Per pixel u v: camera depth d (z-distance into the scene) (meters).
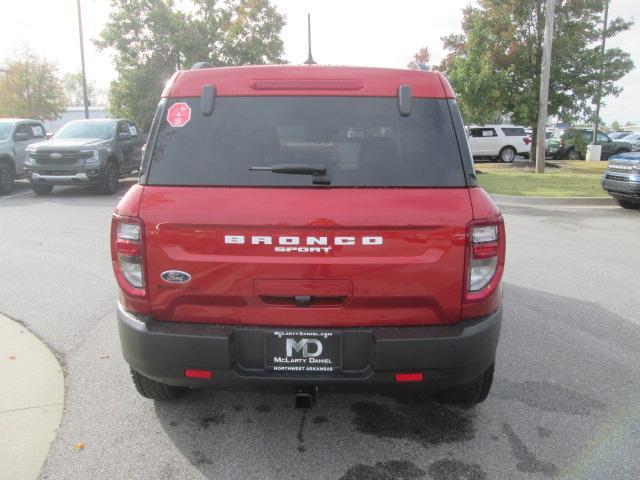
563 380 4.07
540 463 3.05
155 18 23.20
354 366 2.83
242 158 2.86
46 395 3.77
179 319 2.88
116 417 3.52
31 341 4.69
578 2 19.55
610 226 10.45
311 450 3.18
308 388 2.87
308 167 2.79
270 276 2.76
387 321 2.81
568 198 13.34
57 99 39.81
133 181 18.08
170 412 3.59
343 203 2.73
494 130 26.19
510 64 19.92
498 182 16.72
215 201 2.76
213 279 2.78
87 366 4.23
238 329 2.82
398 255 2.74
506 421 3.49
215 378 2.83
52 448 3.16
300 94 2.95
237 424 3.46
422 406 3.68
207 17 24.52
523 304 5.79
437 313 2.82
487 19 19.89
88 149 13.68
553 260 7.71
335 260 2.73
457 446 3.21
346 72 2.98
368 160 2.85
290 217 2.71
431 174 2.83
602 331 5.04
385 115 2.92
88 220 10.49
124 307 2.98
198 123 2.93
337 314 2.79
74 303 5.70
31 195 14.34
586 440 3.28
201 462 3.05
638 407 3.68
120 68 24.05
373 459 3.09
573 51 19.91
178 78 3.01
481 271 2.82
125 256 2.85
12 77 37.66
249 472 2.96
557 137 27.62
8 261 7.39
